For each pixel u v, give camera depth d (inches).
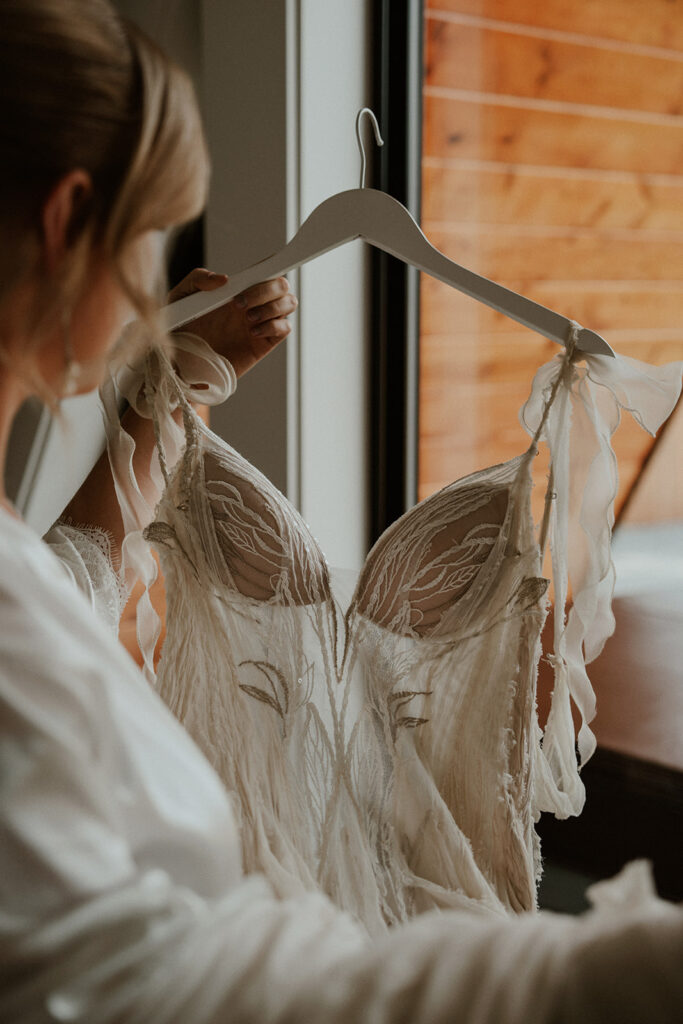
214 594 46.9
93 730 19.9
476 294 43.4
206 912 19.2
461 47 92.8
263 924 19.0
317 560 48.0
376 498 97.5
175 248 97.0
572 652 44.4
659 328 91.4
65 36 21.9
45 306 23.0
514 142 93.3
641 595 103.0
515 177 93.9
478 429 97.8
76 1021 16.8
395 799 44.8
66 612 21.3
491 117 93.7
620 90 89.2
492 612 44.2
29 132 21.5
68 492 96.7
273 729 46.0
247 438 94.7
